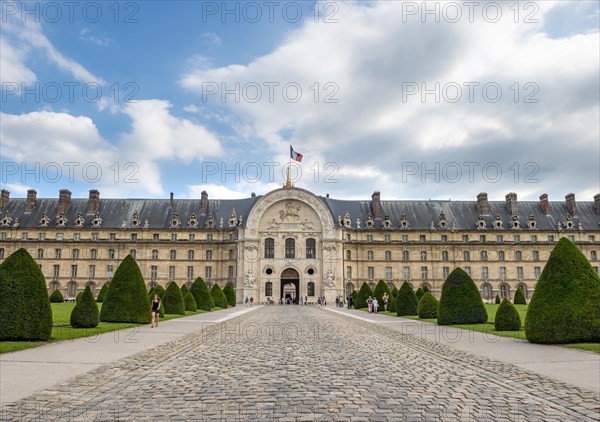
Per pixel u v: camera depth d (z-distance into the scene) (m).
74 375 16.00
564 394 13.43
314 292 100.19
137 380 15.42
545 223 107.44
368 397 13.13
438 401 12.68
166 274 104.38
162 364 18.62
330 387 14.41
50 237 104.62
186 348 23.59
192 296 61.50
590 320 24.44
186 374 16.53
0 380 15.10
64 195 108.69
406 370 17.44
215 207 112.00
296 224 102.19
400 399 12.90
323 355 21.31
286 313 60.09
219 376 16.17
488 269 105.19
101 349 22.67
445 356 21.08
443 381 15.38
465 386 14.59
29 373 16.30
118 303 39.09
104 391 13.78
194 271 104.69
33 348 22.86
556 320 24.81
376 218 109.69
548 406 12.15
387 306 67.94
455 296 39.56
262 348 23.77
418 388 14.30
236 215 109.00
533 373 16.59
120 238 105.44
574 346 23.58
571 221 106.31
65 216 107.62
